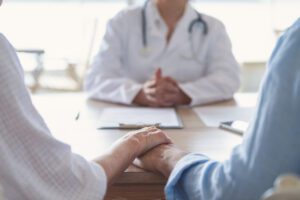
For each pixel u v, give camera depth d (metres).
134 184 0.91
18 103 0.67
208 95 1.55
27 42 3.67
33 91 2.60
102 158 0.85
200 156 0.85
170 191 0.83
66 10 4.02
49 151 0.72
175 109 1.45
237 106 1.50
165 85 1.48
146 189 0.91
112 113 1.36
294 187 0.39
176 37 1.75
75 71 3.14
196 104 1.52
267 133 0.62
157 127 1.12
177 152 0.90
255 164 0.64
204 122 1.25
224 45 1.78
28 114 0.70
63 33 3.88
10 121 0.67
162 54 1.76
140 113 1.36
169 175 0.85
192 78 1.79
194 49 1.77
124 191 0.91
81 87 3.04
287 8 4.10
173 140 1.06
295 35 0.63
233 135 1.11
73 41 3.67
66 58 3.21
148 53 1.76
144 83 1.69
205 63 1.79
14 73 0.67
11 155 0.68
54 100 1.58
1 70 0.65
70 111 1.38
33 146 0.70
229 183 0.68
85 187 0.76
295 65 0.61
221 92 1.60
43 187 0.72
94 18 3.48
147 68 1.76
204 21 1.78
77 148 1.00
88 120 1.27
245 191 0.65
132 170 0.90
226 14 4.08
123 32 1.76
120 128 1.18
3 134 0.67
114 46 1.75
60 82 3.07
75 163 0.77
